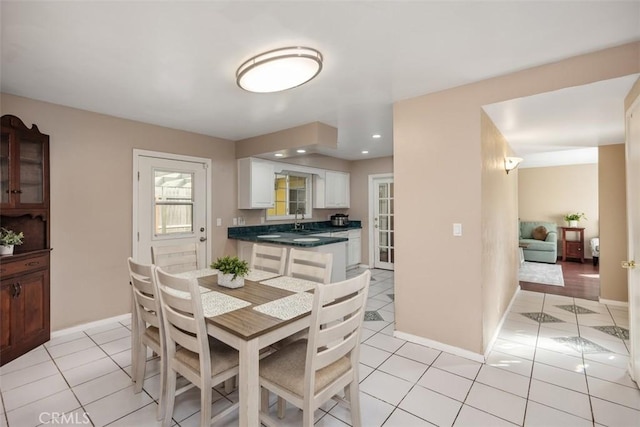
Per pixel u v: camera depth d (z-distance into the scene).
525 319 3.44
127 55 2.06
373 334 3.05
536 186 7.50
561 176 7.21
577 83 2.10
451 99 2.62
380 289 4.70
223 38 1.87
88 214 3.18
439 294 2.71
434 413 1.90
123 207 3.44
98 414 1.89
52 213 2.94
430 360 2.53
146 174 3.64
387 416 1.87
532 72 2.26
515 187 4.37
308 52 1.97
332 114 3.33
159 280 1.75
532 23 1.73
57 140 2.98
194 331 1.56
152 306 1.90
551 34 1.84
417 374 2.33
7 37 1.83
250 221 4.90
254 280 2.33
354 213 6.56
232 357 1.73
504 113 2.65
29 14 1.61
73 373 2.34
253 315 1.63
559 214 7.25
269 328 1.48
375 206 6.30
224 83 2.52
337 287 1.44
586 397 2.04
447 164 2.64
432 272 2.74
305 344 1.89
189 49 1.99
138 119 3.49
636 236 2.12
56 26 1.72
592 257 6.55
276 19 1.68
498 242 3.14
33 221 2.85
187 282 1.53
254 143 4.35
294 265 2.48
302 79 2.22
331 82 2.50
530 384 2.19
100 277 3.26
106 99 2.86
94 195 3.22
